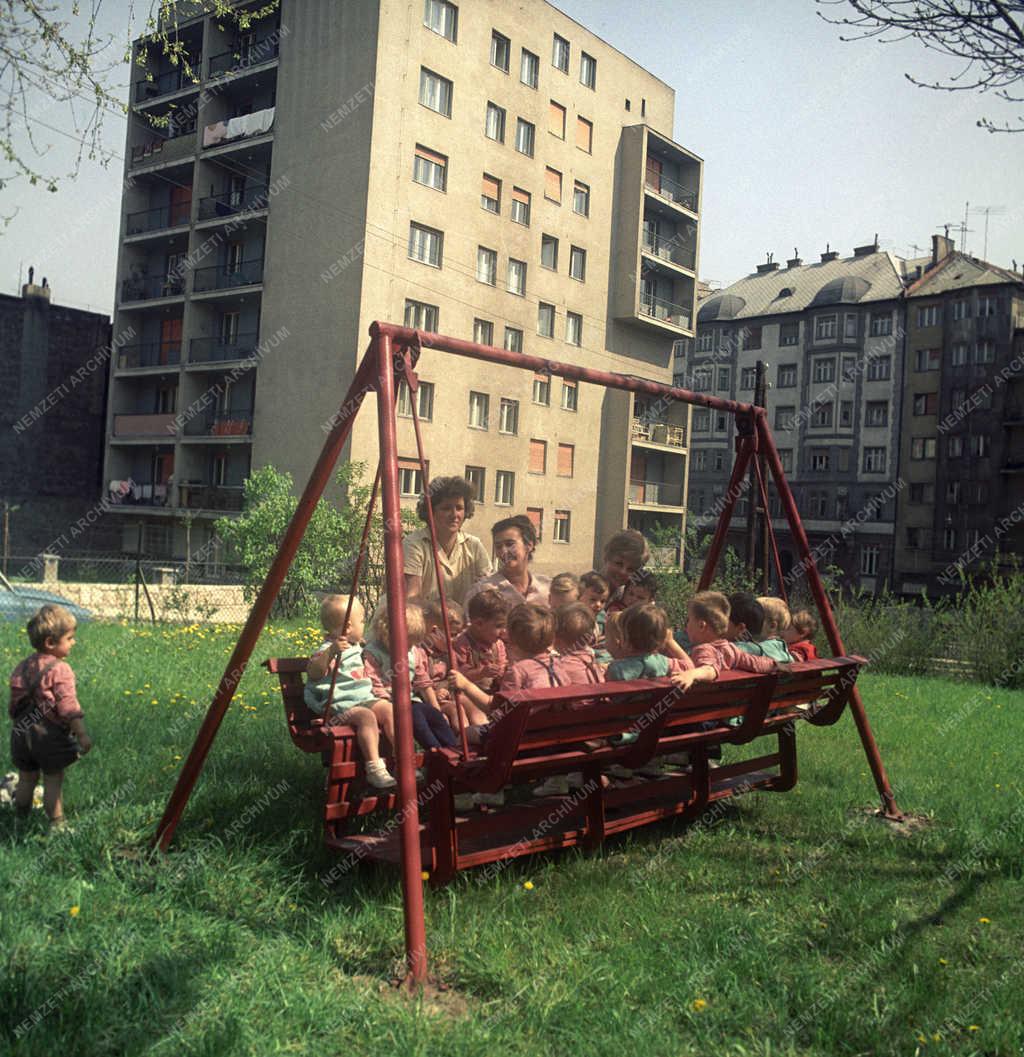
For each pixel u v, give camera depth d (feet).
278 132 122.62
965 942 14.15
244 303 130.52
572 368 17.49
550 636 16.61
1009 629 58.13
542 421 140.26
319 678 15.81
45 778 16.57
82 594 63.77
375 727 15.29
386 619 16.61
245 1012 10.68
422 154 120.16
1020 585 61.00
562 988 11.80
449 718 17.40
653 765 20.57
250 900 14.02
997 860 17.90
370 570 71.00
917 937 14.20
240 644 16.02
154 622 56.49
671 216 166.09
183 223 137.59
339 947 12.83
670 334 163.02
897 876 17.07
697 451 234.58
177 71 140.97
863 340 209.97
